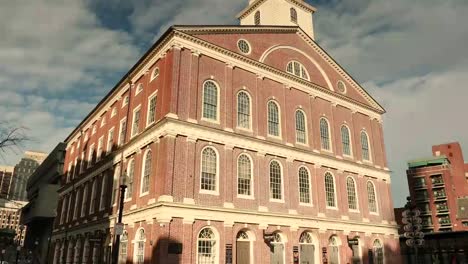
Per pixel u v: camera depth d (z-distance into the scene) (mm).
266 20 42312
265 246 27375
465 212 79312
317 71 37812
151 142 26906
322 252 30969
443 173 84500
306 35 37438
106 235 32094
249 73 31297
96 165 38562
